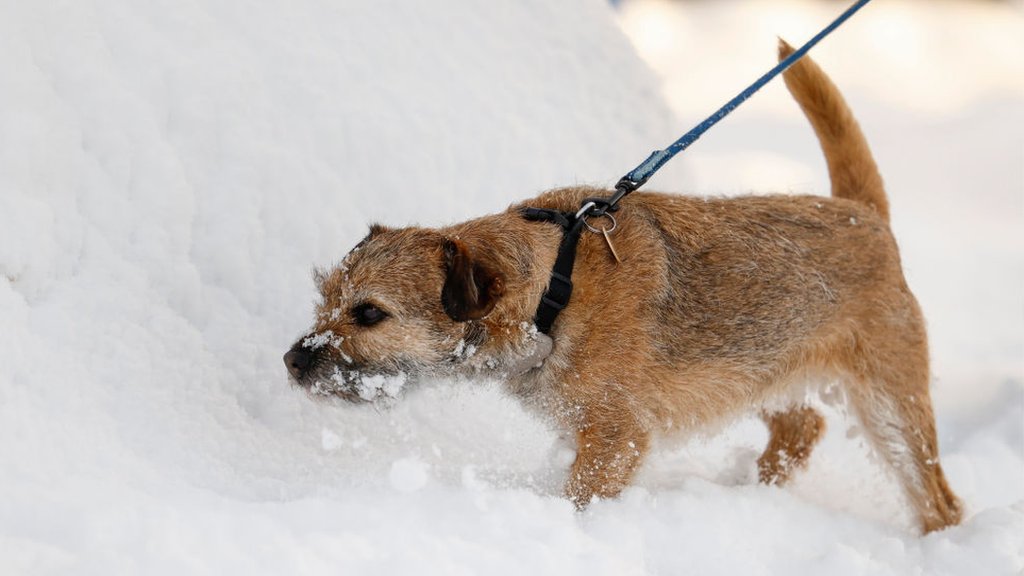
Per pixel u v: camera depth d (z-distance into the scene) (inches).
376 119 308.7
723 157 700.7
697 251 242.4
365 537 180.1
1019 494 306.5
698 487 246.8
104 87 260.7
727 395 250.2
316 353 221.0
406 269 220.8
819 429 296.4
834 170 285.1
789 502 253.8
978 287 516.7
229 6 304.8
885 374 266.1
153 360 237.6
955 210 654.5
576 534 200.7
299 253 276.2
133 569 153.3
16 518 163.9
